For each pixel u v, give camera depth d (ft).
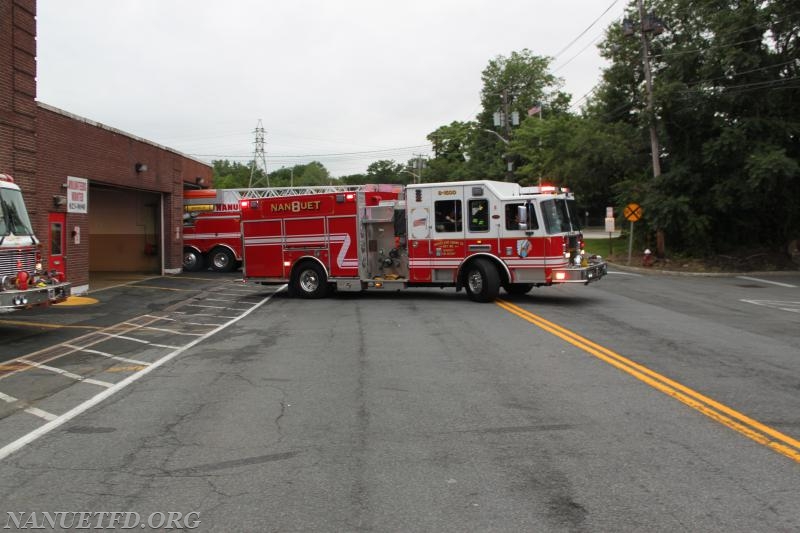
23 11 51.26
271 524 13.33
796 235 97.81
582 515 13.51
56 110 57.16
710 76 92.12
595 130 115.96
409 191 56.80
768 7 87.04
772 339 35.73
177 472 16.35
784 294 62.75
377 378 26.68
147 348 35.47
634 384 24.98
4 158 49.44
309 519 13.53
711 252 100.73
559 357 30.53
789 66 89.04
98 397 24.50
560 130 136.15
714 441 18.08
